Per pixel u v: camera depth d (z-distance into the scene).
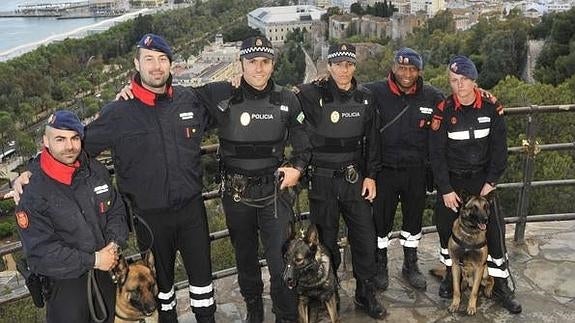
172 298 4.10
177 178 3.71
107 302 3.56
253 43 3.83
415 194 4.77
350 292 4.87
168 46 3.63
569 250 5.36
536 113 5.10
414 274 4.93
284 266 4.01
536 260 5.21
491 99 4.38
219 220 13.77
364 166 4.39
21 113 77.44
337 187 4.30
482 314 4.47
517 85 25.30
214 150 4.34
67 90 91.38
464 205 4.33
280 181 3.94
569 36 41.62
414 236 4.90
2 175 53.50
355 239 4.44
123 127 3.61
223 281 5.15
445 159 4.49
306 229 4.14
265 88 3.93
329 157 4.27
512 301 4.46
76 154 3.29
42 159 3.32
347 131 4.21
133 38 117.44
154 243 3.82
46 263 3.23
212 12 142.38
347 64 4.10
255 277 4.31
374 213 4.77
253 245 4.21
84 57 110.00
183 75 79.81
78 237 3.33
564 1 104.69
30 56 98.81
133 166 3.66
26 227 3.23
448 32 74.81
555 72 39.03
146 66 3.56
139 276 3.63
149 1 192.12
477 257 4.34
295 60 80.62
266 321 4.52
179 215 3.82
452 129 4.41
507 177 14.66
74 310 3.40
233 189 3.99
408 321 4.41
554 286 4.81
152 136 3.64
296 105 4.01
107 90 88.88
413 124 4.54
